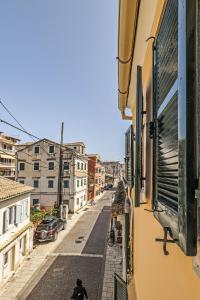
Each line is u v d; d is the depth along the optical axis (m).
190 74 1.06
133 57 4.08
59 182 26.69
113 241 19.50
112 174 77.44
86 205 40.66
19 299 11.70
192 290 1.29
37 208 29.69
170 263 1.80
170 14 1.58
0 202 13.22
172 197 1.48
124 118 8.38
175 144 1.44
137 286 4.84
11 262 14.59
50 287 12.84
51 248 18.94
